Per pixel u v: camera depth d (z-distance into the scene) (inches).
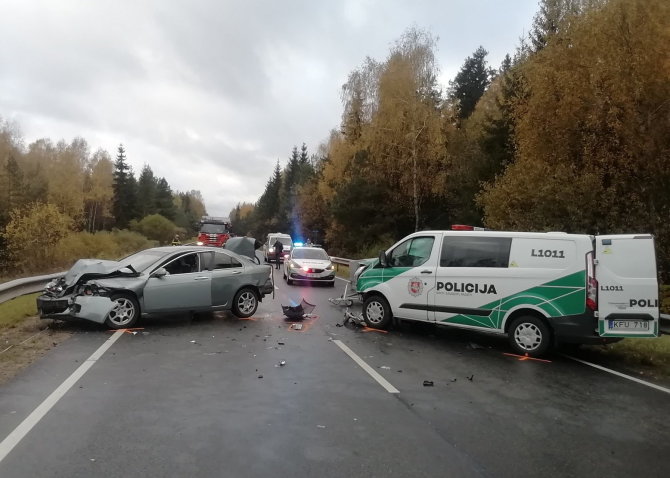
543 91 727.1
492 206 789.2
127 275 388.8
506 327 350.0
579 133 721.0
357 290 430.0
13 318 407.5
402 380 268.8
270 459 165.0
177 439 178.9
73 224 1172.5
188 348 324.2
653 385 278.7
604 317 320.2
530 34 1163.9
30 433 180.4
